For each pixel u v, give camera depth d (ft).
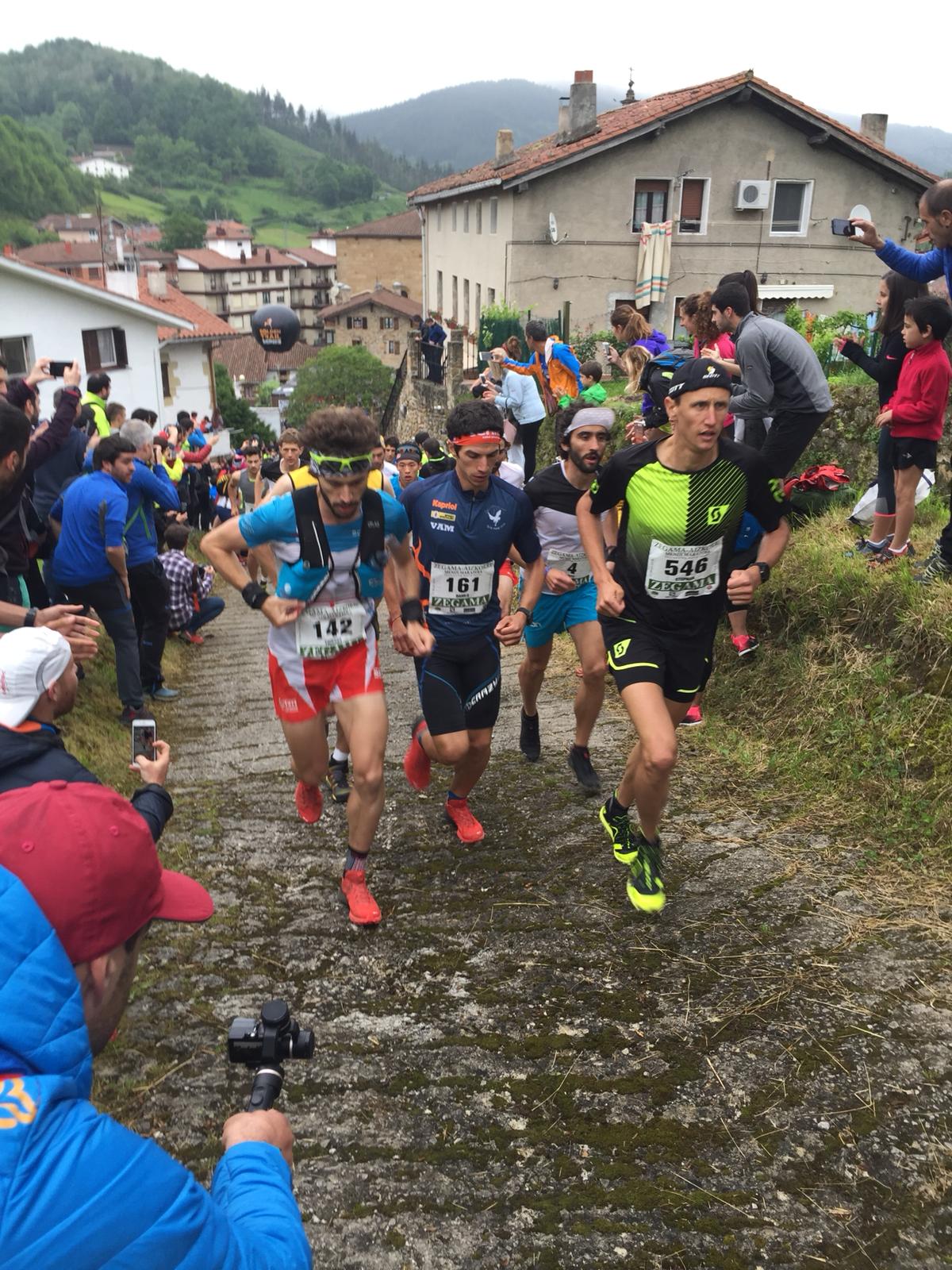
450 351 75.25
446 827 14.62
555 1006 10.00
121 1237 3.51
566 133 79.15
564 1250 7.19
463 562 12.61
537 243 78.43
